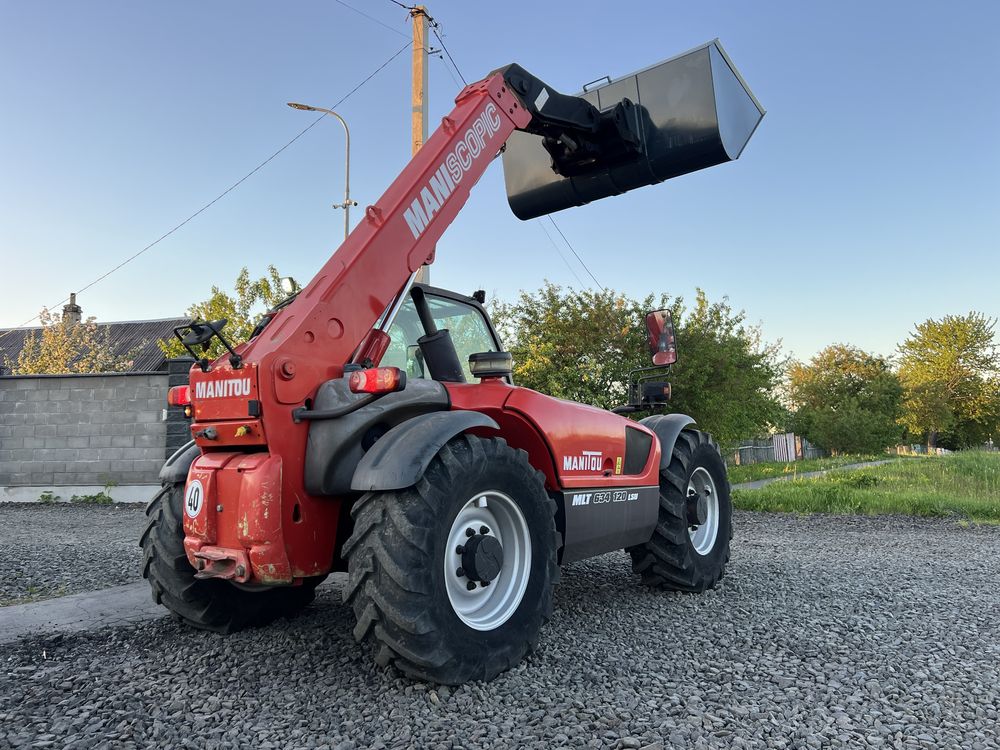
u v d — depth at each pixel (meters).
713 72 4.18
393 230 3.21
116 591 4.36
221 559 2.67
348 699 2.55
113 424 11.09
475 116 3.65
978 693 2.70
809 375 51.22
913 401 49.59
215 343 12.45
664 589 4.54
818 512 10.82
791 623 3.73
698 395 15.38
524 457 3.05
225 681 2.74
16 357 27.47
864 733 2.32
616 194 4.60
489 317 4.19
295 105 15.44
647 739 2.23
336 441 2.71
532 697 2.59
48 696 2.60
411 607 2.48
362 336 3.03
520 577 2.98
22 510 9.91
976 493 12.73
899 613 3.99
